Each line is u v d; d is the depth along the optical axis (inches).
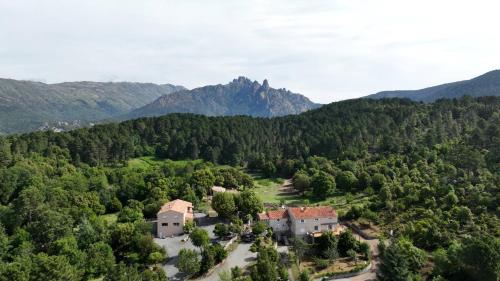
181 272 3590.1
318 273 3592.5
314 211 4640.8
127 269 3154.5
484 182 4950.8
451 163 5846.5
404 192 5152.6
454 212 4320.9
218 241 4298.7
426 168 5762.8
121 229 4084.6
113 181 6727.4
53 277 3006.9
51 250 3737.7
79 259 3533.5
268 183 7436.0
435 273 3198.8
